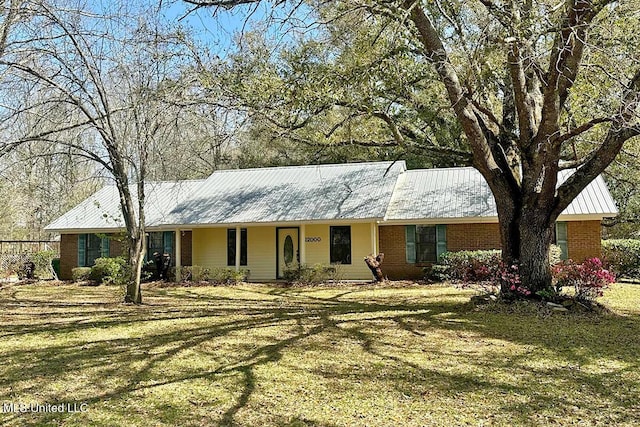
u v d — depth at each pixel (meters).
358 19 9.77
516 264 11.30
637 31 9.35
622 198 25.78
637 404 5.34
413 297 14.60
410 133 13.37
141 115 13.13
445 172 22.92
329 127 12.59
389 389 5.96
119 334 9.52
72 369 7.03
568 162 11.84
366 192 20.75
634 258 18.00
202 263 22.25
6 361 7.56
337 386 6.09
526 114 11.12
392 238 20.31
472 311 11.16
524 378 6.30
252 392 5.91
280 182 22.94
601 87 10.19
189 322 10.72
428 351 7.74
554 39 9.30
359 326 9.84
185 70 11.63
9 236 31.55
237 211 20.98
